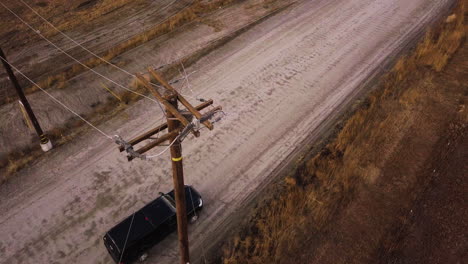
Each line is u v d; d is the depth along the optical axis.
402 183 15.05
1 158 16.56
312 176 15.58
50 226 13.97
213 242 13.41
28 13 27.92
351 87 21.02
